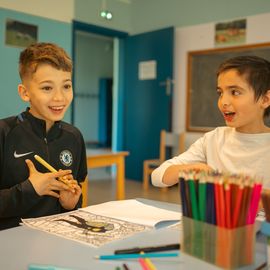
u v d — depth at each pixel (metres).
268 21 3.47
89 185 4.19
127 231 0.74
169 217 0.85
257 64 0.91
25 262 0.58
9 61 3.44
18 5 3.48
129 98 4.73
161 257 0.59
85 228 0.76
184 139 4.16
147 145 4.50
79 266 0.56
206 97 3.98
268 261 0.54
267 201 0.54
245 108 0.92
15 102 3.51
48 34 3.76
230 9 3.75
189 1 4.09
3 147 1.00
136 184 4.37
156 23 4.45
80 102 7.30
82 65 7.27
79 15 4.10
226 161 1.08
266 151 1.02
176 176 0.96
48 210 1.02
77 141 1.18
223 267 0.51
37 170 1.03
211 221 0.52
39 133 1.06
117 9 4.57
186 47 4.16
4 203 0.91
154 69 4.37
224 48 3.79
